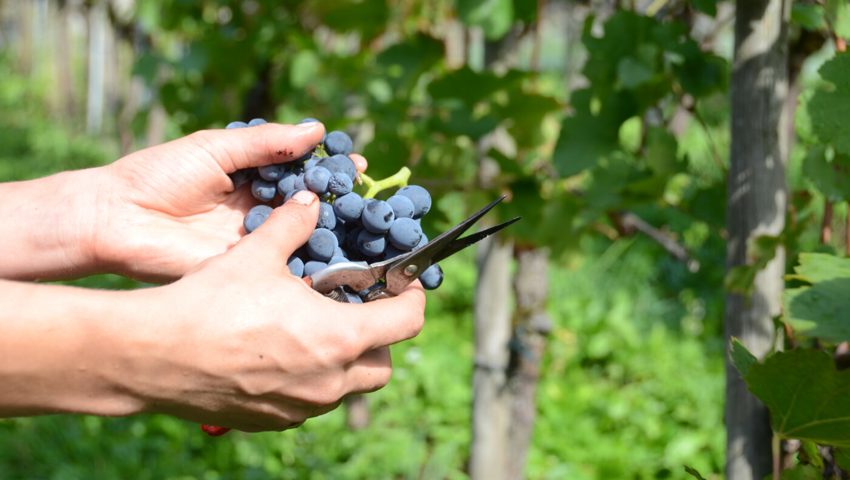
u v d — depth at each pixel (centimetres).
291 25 164
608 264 279
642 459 187
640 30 91
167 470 175
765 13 76
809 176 75
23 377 61
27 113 543
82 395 63
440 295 263
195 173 77
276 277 66
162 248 77
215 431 73
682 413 204
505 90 107
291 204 69
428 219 105
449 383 212
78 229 77
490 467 138
